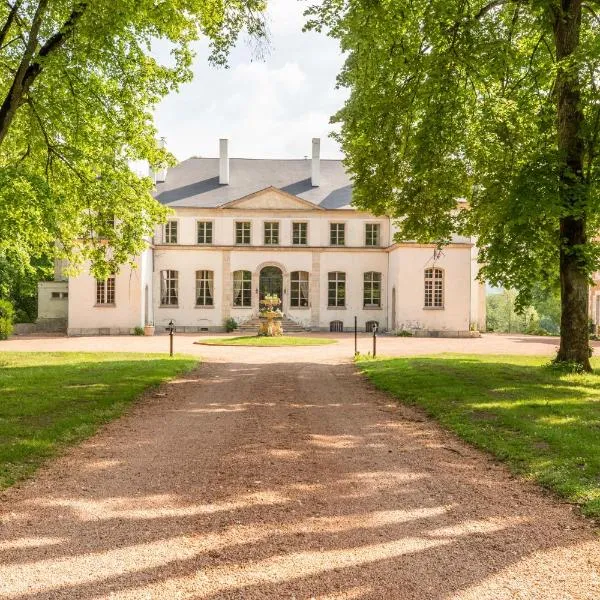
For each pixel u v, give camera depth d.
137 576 3.84
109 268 18.44
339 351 24.20
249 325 40.88
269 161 45.66
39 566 3.98
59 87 15.12
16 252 17.70
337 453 7.21
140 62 15.07
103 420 9.16
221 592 3.63
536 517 4.98
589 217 14.82
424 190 16.55
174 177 43.78
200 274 41.25
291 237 41.59
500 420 8.79
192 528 4.68
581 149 14.48
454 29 12.99
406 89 14.38
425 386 12.35
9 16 13.95
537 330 44.44
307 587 3.69
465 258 38.03
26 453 6.96
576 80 13.42
